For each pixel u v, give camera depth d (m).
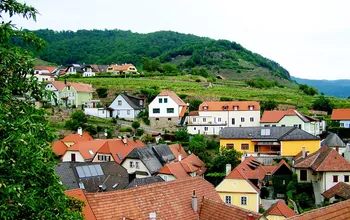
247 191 51.94
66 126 94.69
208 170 70.56
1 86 15.48
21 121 14.38
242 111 94.88
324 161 56.56
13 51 15.34
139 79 147.50
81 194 24.83
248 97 119.19
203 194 30.09
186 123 98.75
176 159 71.31
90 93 121.00
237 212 25.92
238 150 79.38
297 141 73.62
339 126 97.19
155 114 100.38
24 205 13.90
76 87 115.75
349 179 55.41
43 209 14.80
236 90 130.12
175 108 99.25
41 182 15.45
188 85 134.50
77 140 78.81
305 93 148.88
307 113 105.00
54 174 15.98
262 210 52.72
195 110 107.75
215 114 95.94
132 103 108.00
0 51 14.79
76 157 70.31
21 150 13.66
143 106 112.81
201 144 78.88
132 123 97.44
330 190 54.28
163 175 59.81
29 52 16.03
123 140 73.19
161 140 84.38
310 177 60.44
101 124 98.75
